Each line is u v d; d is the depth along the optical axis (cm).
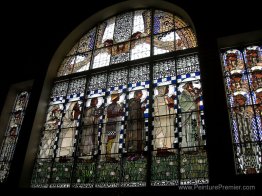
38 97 888
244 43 731
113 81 843
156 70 795
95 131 793
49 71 941
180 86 743
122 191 642
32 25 1059
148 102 759
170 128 704
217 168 579
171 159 668
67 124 845
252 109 650
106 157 743
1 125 928
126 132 750
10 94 984
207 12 778
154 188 621
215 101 642
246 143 619
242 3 749
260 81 676
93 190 686
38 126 865
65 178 764
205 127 629
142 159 698
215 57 692
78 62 948
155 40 853
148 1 912
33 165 824
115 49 903
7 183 782
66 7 1032
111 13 979
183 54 778
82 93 874
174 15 872
